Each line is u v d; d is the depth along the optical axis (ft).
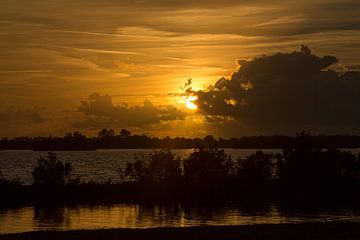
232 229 148.05
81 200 241.76
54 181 264.31
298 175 274.98
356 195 260.01
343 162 286.46
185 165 278.67
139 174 279.90
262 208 221.87
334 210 215.72
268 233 141.69
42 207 222.89
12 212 209.05
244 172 277.23
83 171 428.97
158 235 140.36
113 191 261.03
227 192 263.29
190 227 152.15
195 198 250.57
